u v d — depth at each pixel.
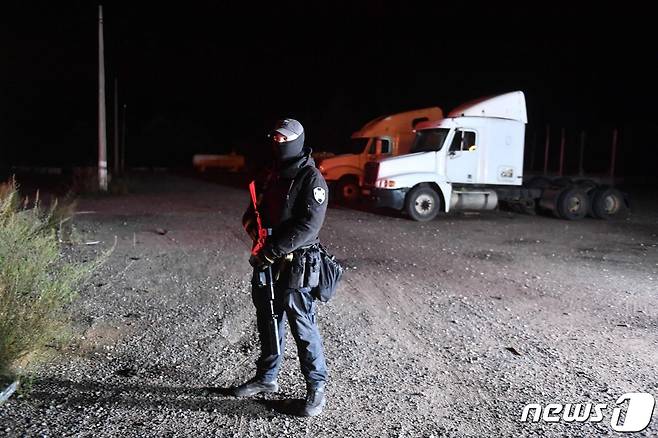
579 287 8.88
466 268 10.07
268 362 4.71
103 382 4.92
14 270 5.16
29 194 21.19
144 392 4.77
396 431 4.32
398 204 16.20
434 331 6.60
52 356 5.28
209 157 47.28
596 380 5.34
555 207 17.47
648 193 28.33
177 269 9.20
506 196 17.53
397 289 8.46
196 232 13.07
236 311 7.07
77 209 16.98
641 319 7.27
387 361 5.66
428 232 14.22
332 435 4.23
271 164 4.60
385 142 20.08
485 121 16.97
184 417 4.39
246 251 10.95
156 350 5.71
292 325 4.44
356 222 15.64
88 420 4.25
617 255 11.72
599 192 17.62
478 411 4.68
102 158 22.77
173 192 24.53
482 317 7.19
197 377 5.12
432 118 20.70
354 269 9.71
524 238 13.70
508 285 8.90
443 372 5.43
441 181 16.55
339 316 7.06
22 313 4.84
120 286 7.98
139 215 15.84
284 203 4.27
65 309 6.77
